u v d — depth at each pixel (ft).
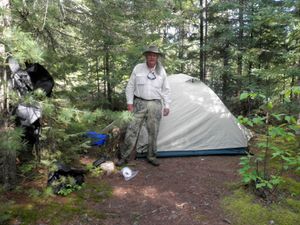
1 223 9.93
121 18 18.10
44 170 13.61
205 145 17.57
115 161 15.90
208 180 13.93
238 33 27.81
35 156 13.30
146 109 15.33
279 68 21.01
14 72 11.30
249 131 20.62
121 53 21.02
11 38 8.96
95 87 27.48
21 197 11.62
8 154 11.44
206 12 31.17
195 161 16.70
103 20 16.15
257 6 26.48
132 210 11.15
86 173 14.19
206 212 11.04
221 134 17.70
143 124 16.22
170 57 30.30
